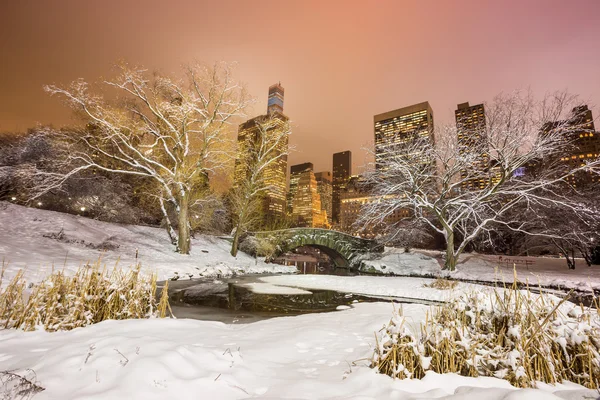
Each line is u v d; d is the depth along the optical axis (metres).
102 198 28.64
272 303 13.16
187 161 26.48
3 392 2.79
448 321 4.21
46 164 23.95
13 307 5.85
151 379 2.99
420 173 27.30
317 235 39.41
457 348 3.84
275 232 36.56
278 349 4.98
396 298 16.30
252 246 34.81
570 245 30.20
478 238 43.03
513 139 23.97
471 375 3.62
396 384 3.30
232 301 13.29
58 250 17.61
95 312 6.14
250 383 3.43
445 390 3.15
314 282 21.97
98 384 2.93
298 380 3.54
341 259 44.50
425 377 3.44
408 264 36.91
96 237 22.77
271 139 31.41
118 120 22.56
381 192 29.77
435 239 55.78
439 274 28.08
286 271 32.25
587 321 3.88
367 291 18.48
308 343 5.52
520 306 4.13
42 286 5.99
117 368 3.18
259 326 7.11
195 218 31.95
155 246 25.88
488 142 25.17
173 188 29.09
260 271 29.02
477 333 4.07
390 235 39.28
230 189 34.38
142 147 24.56
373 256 41.28
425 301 15.38
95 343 3.90
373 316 8.58
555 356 3.75
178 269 21.00
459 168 26.67
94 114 21.64
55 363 3.36
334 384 3.39
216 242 34.47
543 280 23.70
